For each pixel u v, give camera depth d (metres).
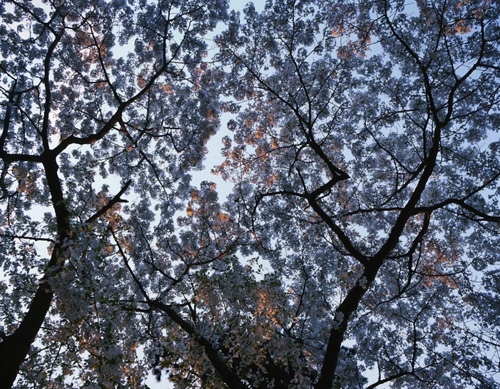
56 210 7.82
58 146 9.43
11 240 8.59
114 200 9.20
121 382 6.54
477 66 10.13
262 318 8.22
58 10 10.87
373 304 11.73
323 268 10.99
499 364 10.10
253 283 8.35
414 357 9.74
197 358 8.17
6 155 8.83
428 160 9.82
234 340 8.63
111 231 8.66
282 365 8.59
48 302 7.51
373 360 11.07
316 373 9.16
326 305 9.92
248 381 9.31
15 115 11.60
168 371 8.30
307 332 9.41
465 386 10.30
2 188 9.53
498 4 10.62
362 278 8.45
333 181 10.18
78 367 6.89
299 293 10.16
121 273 7.32
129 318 7.71
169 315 8.36
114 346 6.33
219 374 8.16
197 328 8.18
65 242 6.57
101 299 6.62
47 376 7.88
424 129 10.54
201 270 8.56
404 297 11.58
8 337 7.13
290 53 11.72
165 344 8.45
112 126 10.61
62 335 6.76
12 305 9.16
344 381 9.29
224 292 8.34
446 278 11.78
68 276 6.46
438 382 10.34
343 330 7.86
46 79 9.96
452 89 10.12
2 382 6.70
